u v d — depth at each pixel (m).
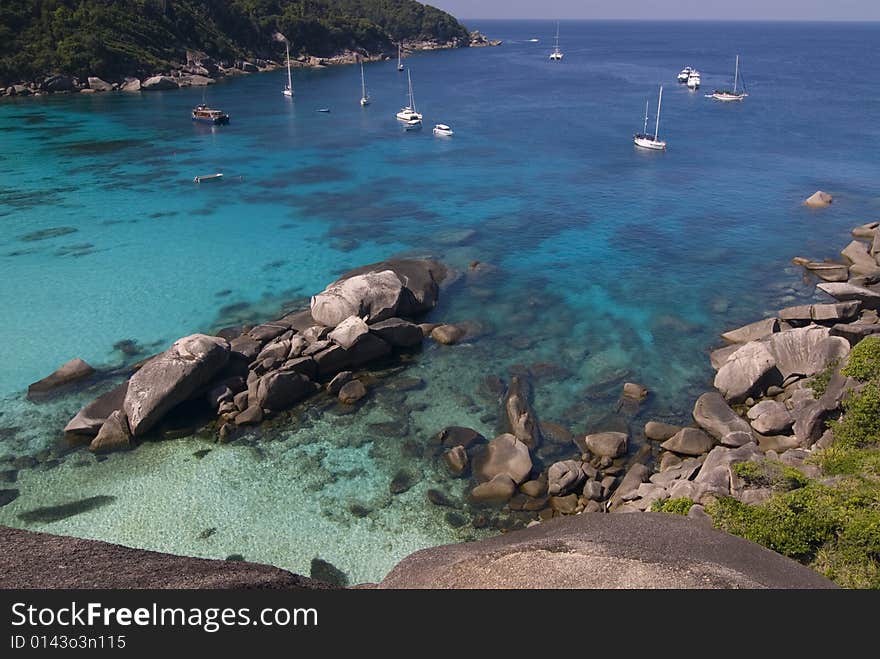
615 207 58.81
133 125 96.69
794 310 34.94
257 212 57.59
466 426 28.45
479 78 165.12
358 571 21.09
